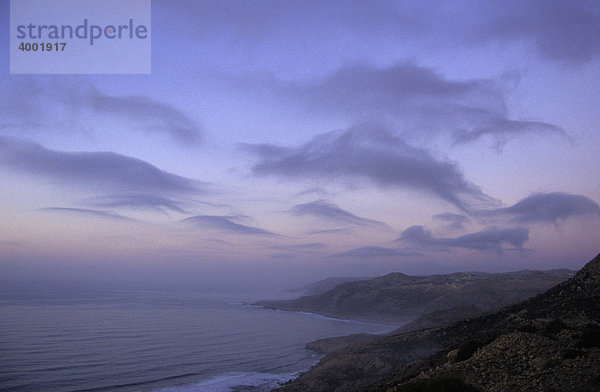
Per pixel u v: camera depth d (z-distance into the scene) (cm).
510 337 2261
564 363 1819
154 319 16350
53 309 18988
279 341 11319
